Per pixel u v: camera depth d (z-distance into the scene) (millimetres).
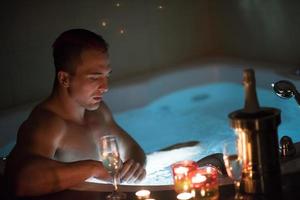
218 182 1650
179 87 3604
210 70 3645
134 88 3424
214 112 3225
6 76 3217
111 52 3547
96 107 1993
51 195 1711
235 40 3771
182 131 2996
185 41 3836
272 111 1526
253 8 3592
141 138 2973
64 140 2000
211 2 3854
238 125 1492
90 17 3445
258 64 3484
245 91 1513
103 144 1674
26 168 1736
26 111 3105
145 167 2232
